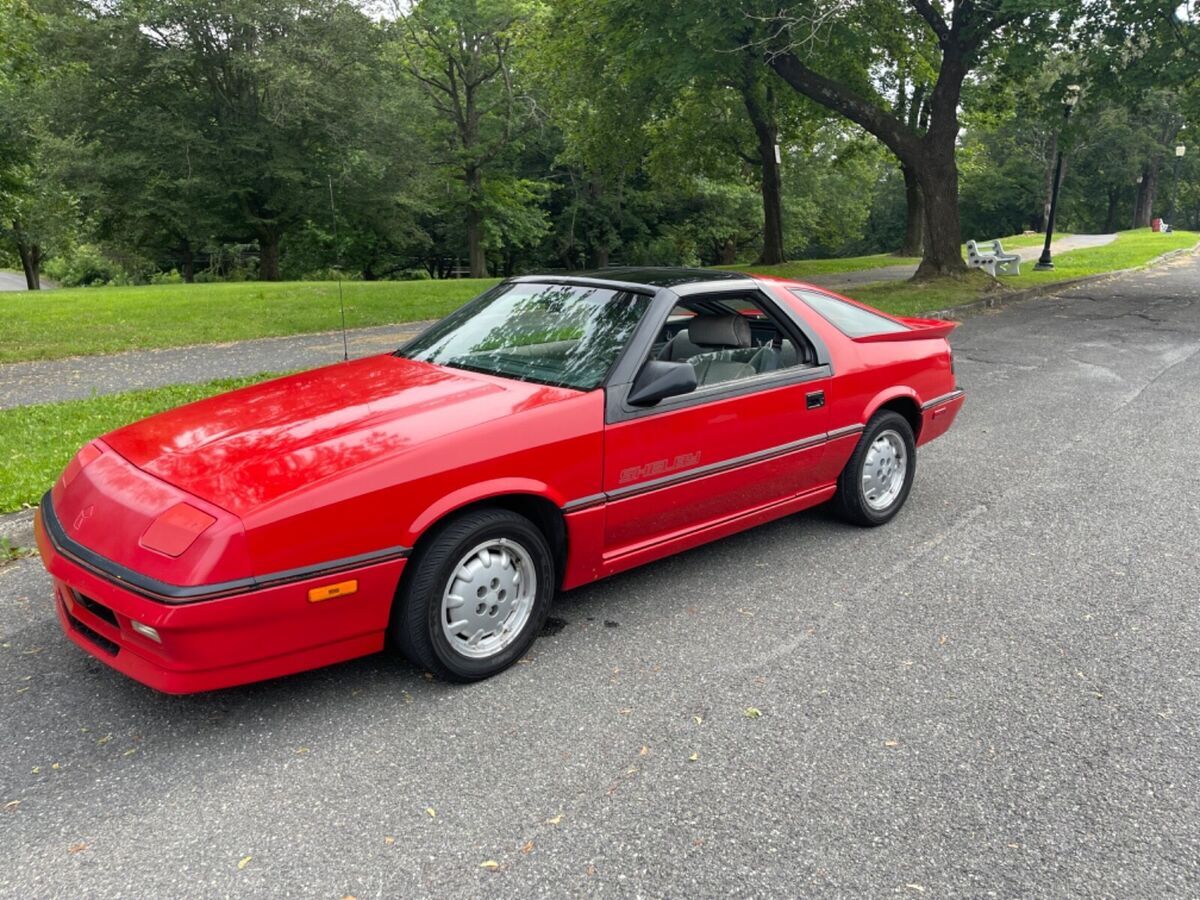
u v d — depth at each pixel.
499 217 41.50
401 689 3.33
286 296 18.00
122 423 7.17
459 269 48.41
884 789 2.73
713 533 4.24
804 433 4.48
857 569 4.47
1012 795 2.71
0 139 24.14
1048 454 6.53
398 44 34.22
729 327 4.31
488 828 2.55
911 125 32.31
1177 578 4.32
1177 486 5.74
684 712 3.16
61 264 65.25
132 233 34.69
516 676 3.42
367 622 3.08
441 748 2.95
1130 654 3.59
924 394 5.25
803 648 3.64
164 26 30.80
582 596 4.16
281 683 3.37
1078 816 2.61
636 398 3.68
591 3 17.66
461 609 3.27
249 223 34.47
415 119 35.75
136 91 31.91
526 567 3.44
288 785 2.75
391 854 2.44
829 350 4.63
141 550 2.80
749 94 25.50
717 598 4.12
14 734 3.04
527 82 35.56
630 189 46.31
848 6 15.77
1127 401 8.24
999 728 3.07
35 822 2.58
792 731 3.04
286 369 10.15
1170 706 3.21
